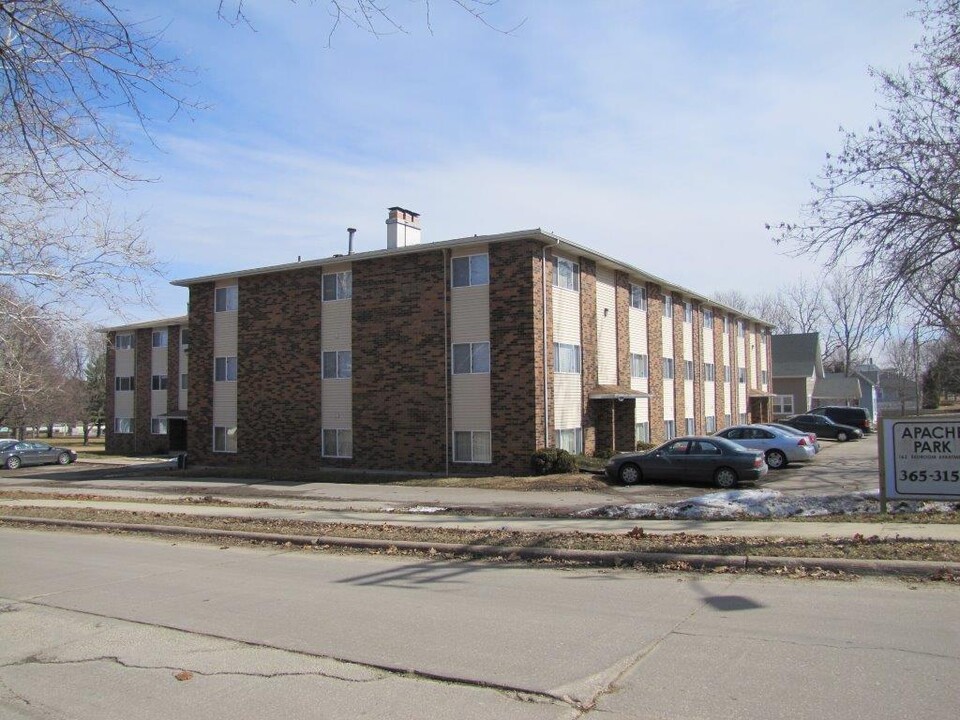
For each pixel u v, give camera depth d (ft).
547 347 78.48
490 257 78.74
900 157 44.73
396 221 91.66
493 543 36.17
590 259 88.48
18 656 20.89
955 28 43.68
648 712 15.37
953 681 16.56
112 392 158.20
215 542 41.93
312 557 36.37
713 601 24.76
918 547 30.78
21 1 23.22
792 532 36.06
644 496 59.88
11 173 36.01
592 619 22.90
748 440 84.69
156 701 17.16
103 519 50.06
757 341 170.30
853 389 210.79
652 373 106.42
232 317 99.30
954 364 98.37
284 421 92.89
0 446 121.60
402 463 82.99
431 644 20.72
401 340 83.82
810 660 18.24
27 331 42.11
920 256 44.37
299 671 18.88
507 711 15.79
